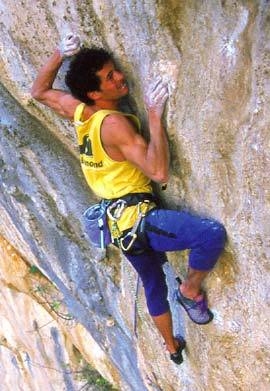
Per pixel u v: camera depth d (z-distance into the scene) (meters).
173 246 3.94
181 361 4.67
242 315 4.09
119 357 6.13
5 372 9.09
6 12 4.45
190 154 3.85
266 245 3.68
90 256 5.71
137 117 4.07
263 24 3.20
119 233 3.95
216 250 3.92
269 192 3.50
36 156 5.45
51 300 7.26
